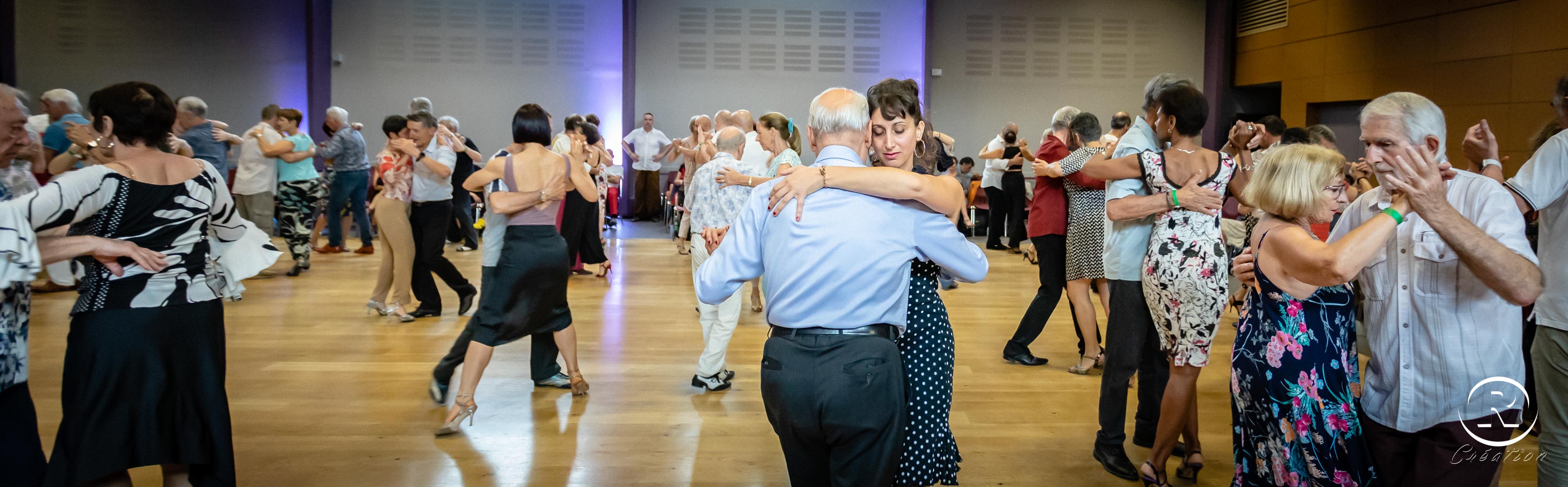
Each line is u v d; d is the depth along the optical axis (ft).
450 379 12.35
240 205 24.81
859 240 5.89
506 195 11.07
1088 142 13.74
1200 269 8.86
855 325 5.89
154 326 7.00
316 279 23.76
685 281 23.91
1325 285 6.14
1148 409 10.68
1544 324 7.17
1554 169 6.95
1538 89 26.40
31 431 6.82
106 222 6.82
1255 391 6.95
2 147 6.58
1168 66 43.14
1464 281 6.22
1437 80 30.19
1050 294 14.79
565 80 42.29
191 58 40.37
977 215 38.40
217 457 7.41
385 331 17.20
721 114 19.61
